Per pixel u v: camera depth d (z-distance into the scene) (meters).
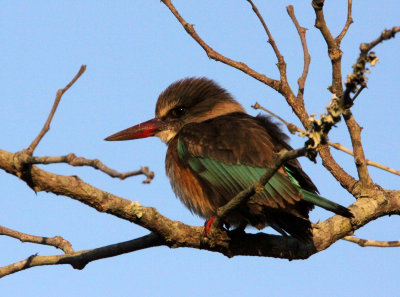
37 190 7.64
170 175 11.30
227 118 11.03
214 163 10.31
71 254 9.34
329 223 10.24
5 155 7.28
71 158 6.45
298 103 11.33
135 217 8.50
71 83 7.25
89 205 8.12
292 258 10.01
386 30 6.18
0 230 9.40
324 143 6.65
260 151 9.98
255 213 9.80
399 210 10.50
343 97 6.53
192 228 9.34
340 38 10.37
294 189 9.30
